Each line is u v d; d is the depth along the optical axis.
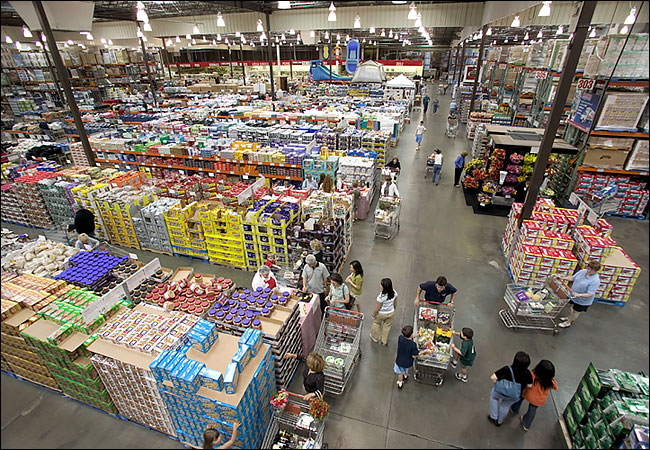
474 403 4.98
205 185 10.47
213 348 4.38
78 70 26.58
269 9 20.66
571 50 6.54
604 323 6.43
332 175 11.05
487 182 11.81
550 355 5.76
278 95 27.42
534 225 7.30
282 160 11.30
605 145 9.74
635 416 3.62
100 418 4.79
